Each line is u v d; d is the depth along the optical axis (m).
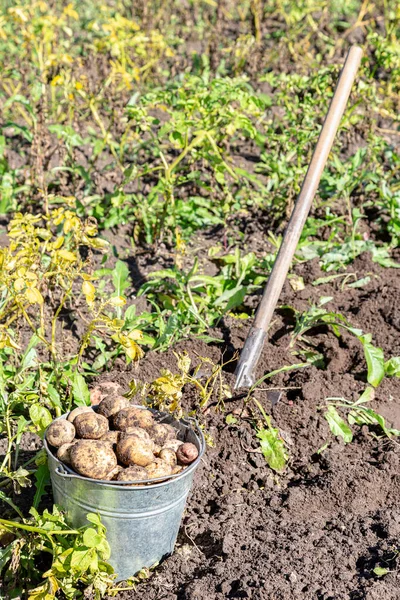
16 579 2.75
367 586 2.67
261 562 2.80
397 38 8.90
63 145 5.51
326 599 2.62
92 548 2.50
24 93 6.49
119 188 5.00
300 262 4.87
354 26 8.26
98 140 5.59
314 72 6.96
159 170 5.85
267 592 2.65
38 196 5.42
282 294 4.49
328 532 2.99
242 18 8.88
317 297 4.48
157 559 2.84
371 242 5.00
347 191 5.32
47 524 2.67
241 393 3.58
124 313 4.24
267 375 3.53
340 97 3.73
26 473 2.91
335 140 5.74
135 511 2.62
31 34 5.71
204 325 4.14
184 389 3.61
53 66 6.09
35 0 8.34
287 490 3.22
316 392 3.67
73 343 4.05
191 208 5.25
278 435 3.40
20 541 2.67
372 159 5.61
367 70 6.49
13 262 2.98
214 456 3.35
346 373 3.92
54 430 2.71
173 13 9.38
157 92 5.15
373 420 3.62
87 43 7.96
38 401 3.33
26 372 3.69
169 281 4.64
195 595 2.66
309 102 5.40
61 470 2.64
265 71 7.85
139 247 5.14
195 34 9.05
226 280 4.50
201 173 5.91
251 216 5.53
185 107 4.87
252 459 3.32
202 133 4.91
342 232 5.27
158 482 2.62
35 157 5.35
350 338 4.11
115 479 2.61
